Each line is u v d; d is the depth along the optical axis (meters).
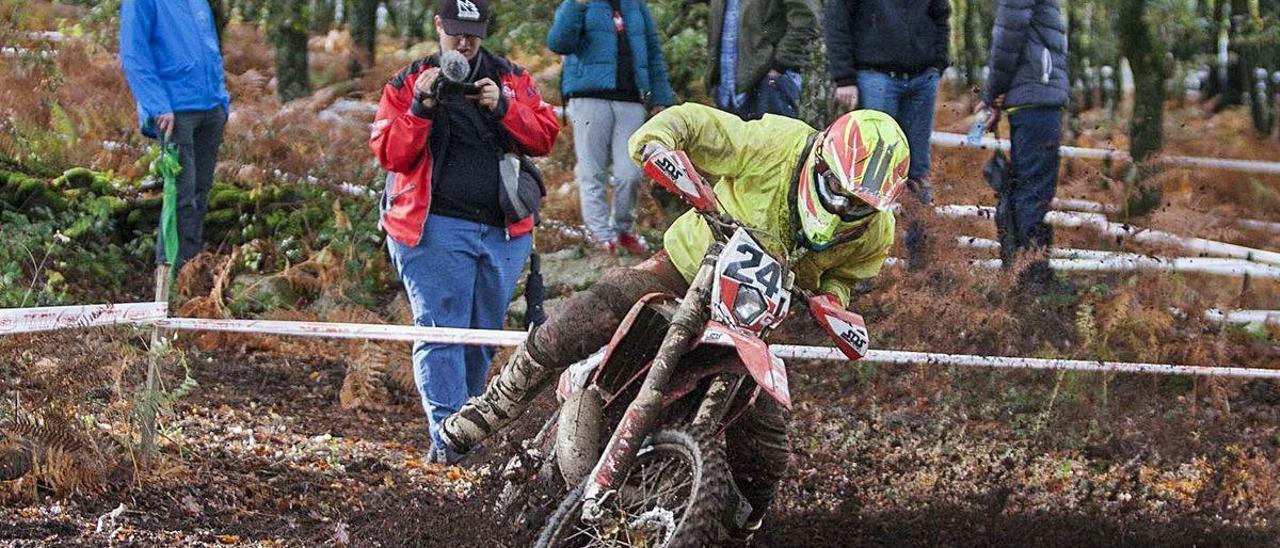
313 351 11.12
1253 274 12.70
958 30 16.67
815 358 10.15
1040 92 11.77
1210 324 11.84
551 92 16.14
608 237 12.59
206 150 11.96
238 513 7.28
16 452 7.17
